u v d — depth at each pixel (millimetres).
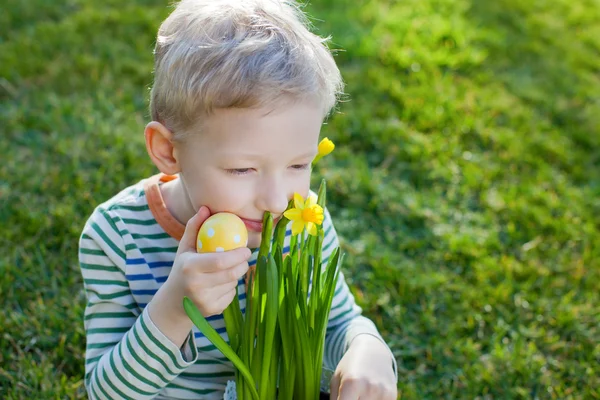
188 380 1463
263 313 1214
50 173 2588
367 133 3020
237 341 1263
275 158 1159
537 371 1994
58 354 1934
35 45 3395
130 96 3141
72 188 2533
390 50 3613
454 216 2641
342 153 2885
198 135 1179
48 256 2260
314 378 1283
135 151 2752
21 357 1893
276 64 1147
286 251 1460
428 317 2146
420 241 2477
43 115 2934
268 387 1270
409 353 2049
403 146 2965
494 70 3697
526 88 3545
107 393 1295
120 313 1417
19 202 2461
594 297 2305
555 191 2848
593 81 3746
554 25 4301
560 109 3414
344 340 1475
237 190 1174
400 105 3264
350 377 1312
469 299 2242
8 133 2852
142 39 3580
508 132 3146
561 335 2160
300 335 1222
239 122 1135
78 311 2033
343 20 3889
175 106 1194
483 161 2963
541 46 4004
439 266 2402
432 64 3586
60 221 2361
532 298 2254
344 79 3393
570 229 2594
